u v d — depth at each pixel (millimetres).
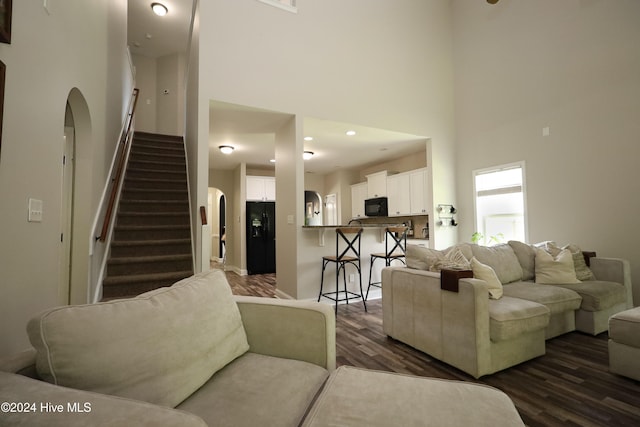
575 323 2980
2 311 1439
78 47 2469
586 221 3797
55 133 1994
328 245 4281
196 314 1178
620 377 2121
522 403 1831
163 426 631
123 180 4363
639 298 3332
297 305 1453
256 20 3965
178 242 3854
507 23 4793
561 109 4086
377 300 4484
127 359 912
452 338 2225
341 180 8023
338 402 981
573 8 3982
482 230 5133
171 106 7523
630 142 3447
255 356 1384
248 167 7512
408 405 961
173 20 6254
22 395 700
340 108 4492
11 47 1512
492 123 4977
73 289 2793
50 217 1905
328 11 4516
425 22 5457
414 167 6395
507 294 2789
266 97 3951
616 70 3578
